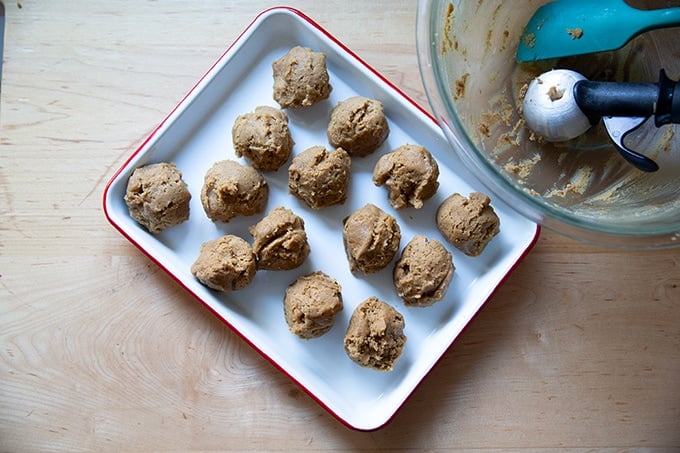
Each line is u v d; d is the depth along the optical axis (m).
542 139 0.63
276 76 0.64
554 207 0.56
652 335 0.66
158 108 0.67
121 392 0.66
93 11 0.67
